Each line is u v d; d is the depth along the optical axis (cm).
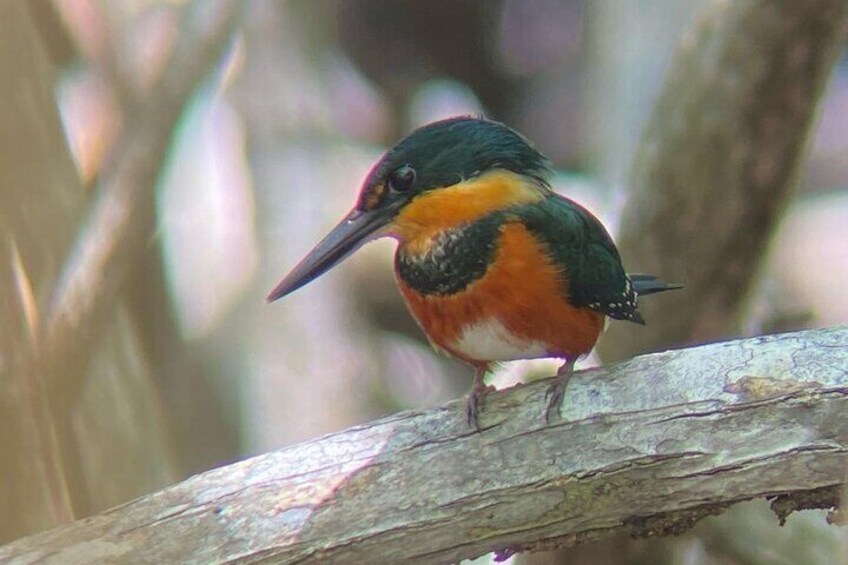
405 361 1739
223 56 1102
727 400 680
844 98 2094
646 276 1003
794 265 1714
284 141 1603
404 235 832
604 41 1428
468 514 698
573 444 696
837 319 1667
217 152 1546
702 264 1152
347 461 712
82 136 1239
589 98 1587
